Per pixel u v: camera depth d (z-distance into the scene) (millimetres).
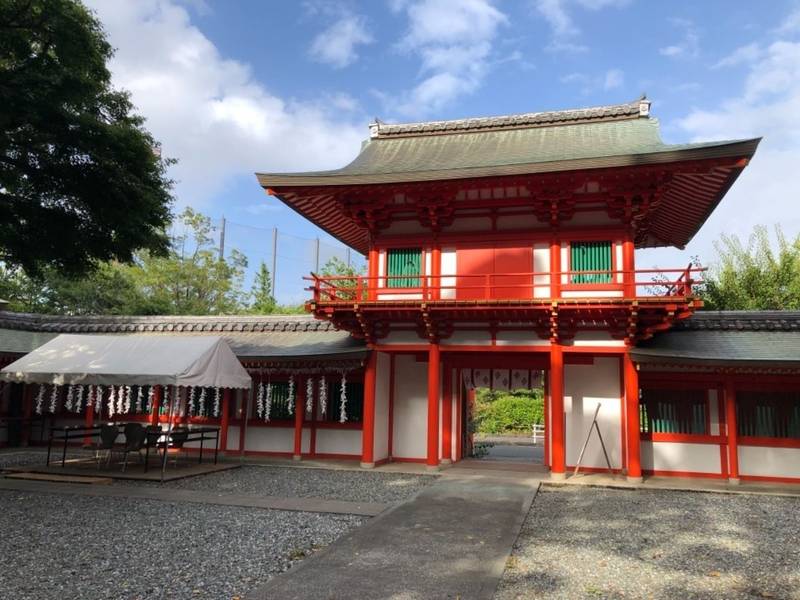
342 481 15391
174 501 12500
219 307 47094
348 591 6988
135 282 44219
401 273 18016
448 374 18969
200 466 17453
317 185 16453
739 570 8203
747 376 16203
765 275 27969
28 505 12000
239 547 8969
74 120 14031
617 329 16156
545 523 10992
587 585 7469
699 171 14469
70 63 13750
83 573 7656
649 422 16828
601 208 16750
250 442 20438
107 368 16062
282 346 20641
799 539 9961
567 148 17469
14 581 7301
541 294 16750
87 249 16375
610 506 12656
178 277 45531
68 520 10688
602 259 16500
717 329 17234
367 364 17953
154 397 21703
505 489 13938
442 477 15891
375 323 17875
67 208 15586
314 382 20047
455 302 15820
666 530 10523
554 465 15812
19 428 22375
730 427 15922
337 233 21734
